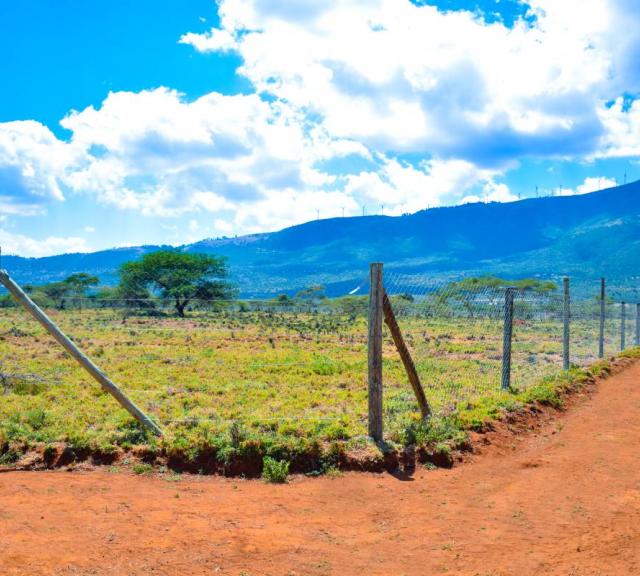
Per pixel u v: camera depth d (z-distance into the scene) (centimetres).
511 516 799
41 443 1005
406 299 1570
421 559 664
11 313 4084
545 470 1014
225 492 873
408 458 1030
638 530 748
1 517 734
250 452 984
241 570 624
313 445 1004
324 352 2559
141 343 2752
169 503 814
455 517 795
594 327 4072
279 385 1717
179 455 984
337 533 732
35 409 1248
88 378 1722
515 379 1792
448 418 1209
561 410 1495
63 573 600
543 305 2431
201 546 676
